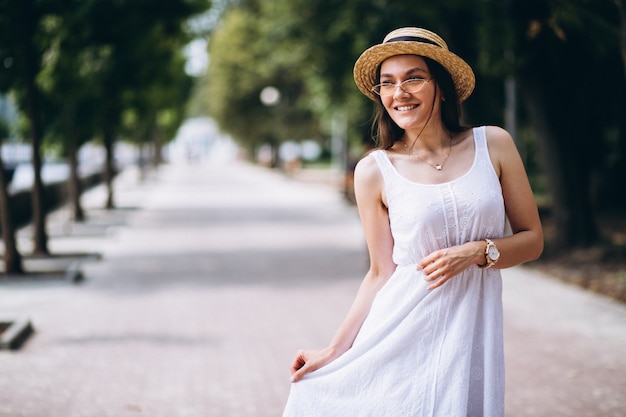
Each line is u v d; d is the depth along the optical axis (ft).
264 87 167.73
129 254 45.27
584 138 41.86
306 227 61.57
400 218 8.87
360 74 9.33
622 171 66.39
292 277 36.94
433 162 8.94
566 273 35.91
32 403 18.20
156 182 134.41
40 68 41.37
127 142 132.87
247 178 153.48
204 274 37.91
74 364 21.62
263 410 17.69
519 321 26.48
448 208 8.70
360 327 9.37
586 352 22.39
